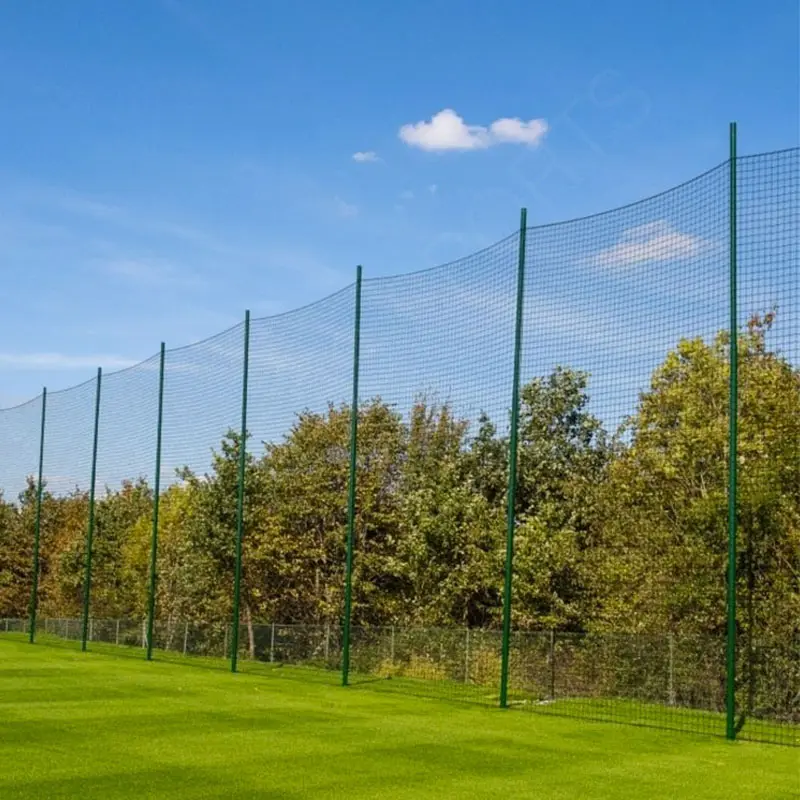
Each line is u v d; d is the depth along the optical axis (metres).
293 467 26.03
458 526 23.27
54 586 40.88
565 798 7.57
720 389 16.14
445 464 23.62
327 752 9.52
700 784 8.26
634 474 17.17
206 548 26.98
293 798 7.41
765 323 15.53
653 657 14.56
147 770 8.30
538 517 22.02
